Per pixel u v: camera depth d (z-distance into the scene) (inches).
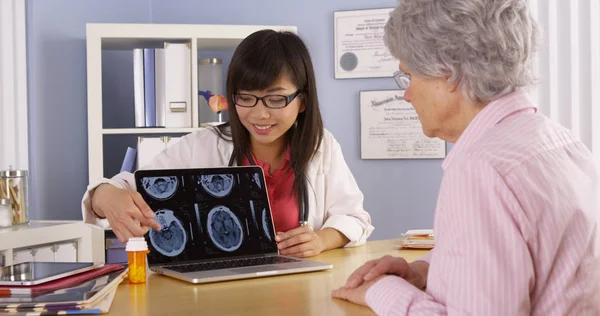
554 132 40.7
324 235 70.3
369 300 43.9
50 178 136.8
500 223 36.5
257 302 46.8
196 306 45.8
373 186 149.1
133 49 137.4
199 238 62.6
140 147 131.9
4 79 129.1
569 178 38.5
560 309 37.5
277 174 75.0
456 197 37.9
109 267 54.6
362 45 148.7
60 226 107.3
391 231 148.9
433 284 40.7
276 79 68.5
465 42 40.3
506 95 41.1
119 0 144.2
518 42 40.5
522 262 36.0
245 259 62.7
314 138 74.2
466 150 39.2
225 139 76.9
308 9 149.3
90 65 131.6
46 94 136.4
